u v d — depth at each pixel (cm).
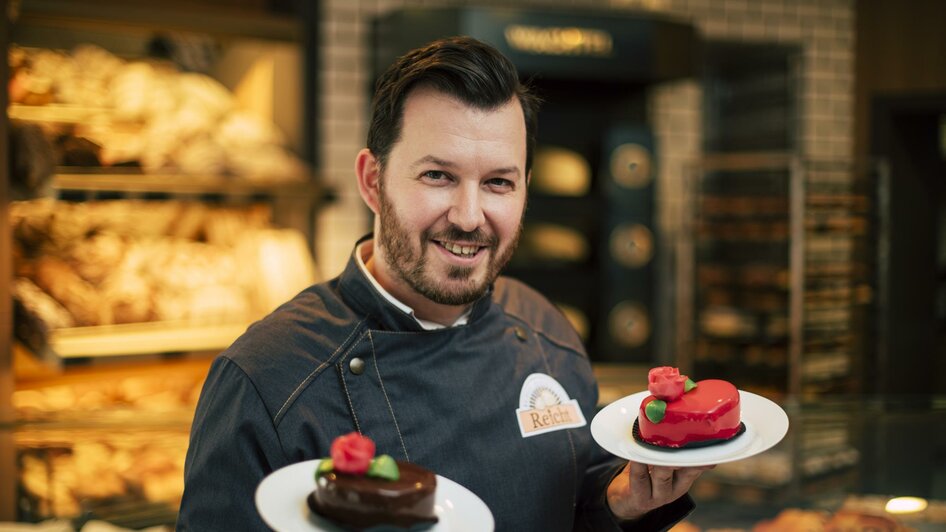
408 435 118
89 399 280
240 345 118
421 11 367
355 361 118
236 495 110
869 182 396
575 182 414
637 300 414
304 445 113
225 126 318
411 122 111
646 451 108
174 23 291
